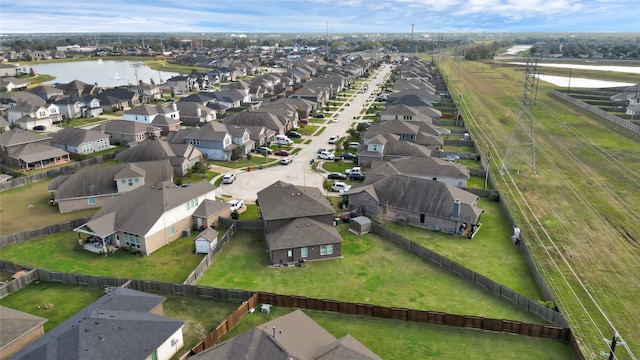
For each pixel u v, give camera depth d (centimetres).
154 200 5512
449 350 3562
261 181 7644
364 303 4234
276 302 4162
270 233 5222
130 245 5328
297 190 5681
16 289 4475
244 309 4016
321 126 12050
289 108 12369
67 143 9244
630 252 5153
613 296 4291
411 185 6162
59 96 14762
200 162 8306
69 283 4597
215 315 4025
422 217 5938
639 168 8119
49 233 5709
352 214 6144
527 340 3675
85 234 5703
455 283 4606
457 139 10406
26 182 7650
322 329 3475
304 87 15538
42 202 6838
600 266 4850
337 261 5056
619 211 6297
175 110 11831
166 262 5050
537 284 4559
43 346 3089
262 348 3064
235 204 6362
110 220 5350
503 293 4316
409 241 5300
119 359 3062
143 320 3388
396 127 9762
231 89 15425
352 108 14688
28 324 3506
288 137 10794
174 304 4194
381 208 6106
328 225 5469
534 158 8194
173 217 5541
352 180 7694
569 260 4981
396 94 14800
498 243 5475
